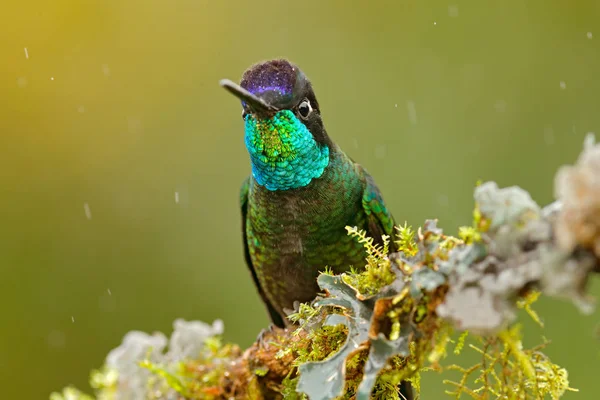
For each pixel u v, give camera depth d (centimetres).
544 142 1251
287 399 500
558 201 330
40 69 1407
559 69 1277
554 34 1289
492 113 1279
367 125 1296
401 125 1284
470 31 1312
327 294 446
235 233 1289
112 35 1425
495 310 325
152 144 1366
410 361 394
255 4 1398
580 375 1012
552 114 1261
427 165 1259
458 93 1283
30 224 1321
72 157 1362
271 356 569
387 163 1263
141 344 668
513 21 1309
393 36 1333
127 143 1366
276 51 1369
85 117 1383
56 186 1343
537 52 1283
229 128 1360
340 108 1309
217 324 660
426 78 1309
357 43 1337
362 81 1315
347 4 1351
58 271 1294
